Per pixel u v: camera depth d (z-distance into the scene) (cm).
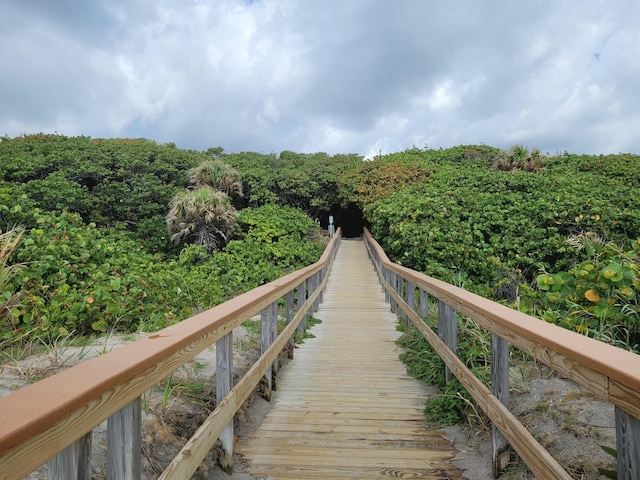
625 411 120
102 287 516
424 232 1045
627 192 1203
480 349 373
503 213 1110
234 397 245
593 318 393
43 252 619
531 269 985
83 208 1496
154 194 1645
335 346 573
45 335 407
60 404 103
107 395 125
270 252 1348
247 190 2186
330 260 1394
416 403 366
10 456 88
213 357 386
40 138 2431
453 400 324
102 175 1708
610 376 124
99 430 227
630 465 119
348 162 2777
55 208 1426
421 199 1223
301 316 565
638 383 110
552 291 429
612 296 370
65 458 112
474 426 298
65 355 355
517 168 1753
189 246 1362
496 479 236
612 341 346
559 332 175
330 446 289
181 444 246
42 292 547
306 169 2475
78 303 466
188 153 2417
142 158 1927
